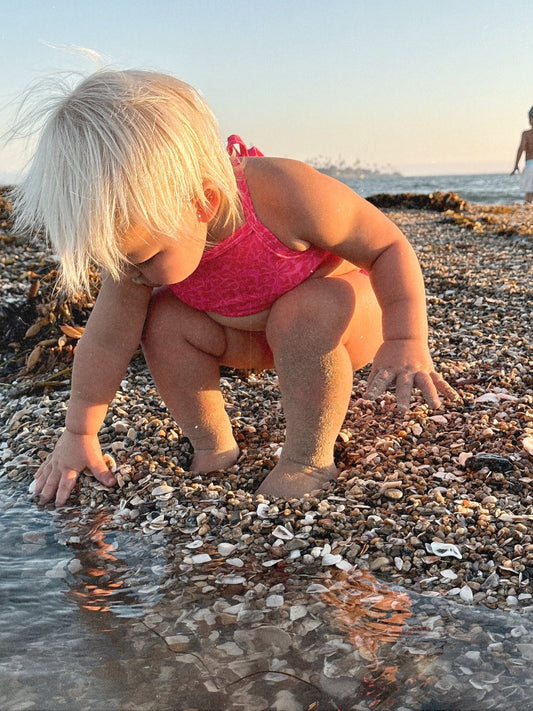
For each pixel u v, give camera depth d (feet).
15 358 4.12
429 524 2.23
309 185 2.25
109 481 2.64
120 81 2.00
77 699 1.53
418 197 14.82
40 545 2.28
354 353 2.49
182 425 2.69
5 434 3.21
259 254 2.28
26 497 2.65
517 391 3.24
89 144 1.88
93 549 2.25
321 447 2.50
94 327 2.57
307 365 2.35
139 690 1.56
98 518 2.46
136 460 2.75
